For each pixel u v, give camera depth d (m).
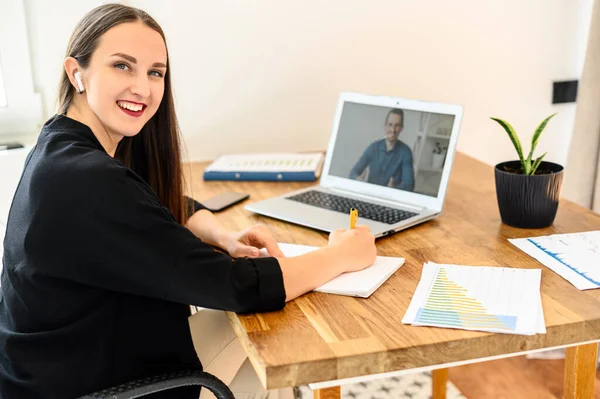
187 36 2.26
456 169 2.14
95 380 1.27
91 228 1.20
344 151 1.92
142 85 1.38
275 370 1.10
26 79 2.15
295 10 2.33
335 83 2.44
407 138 1.82
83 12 2.15
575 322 1.21
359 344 1.16
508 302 1.29
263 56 2.35
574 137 2.49
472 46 2.54
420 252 1.54
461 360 1.18
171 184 1.64
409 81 2.51
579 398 1.56
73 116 1.43
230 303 1.24
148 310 1.31
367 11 2.40
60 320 1.26
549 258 1.48
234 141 2.40
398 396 2.22
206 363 1.54
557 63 2.66
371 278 1.39
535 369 2.38
